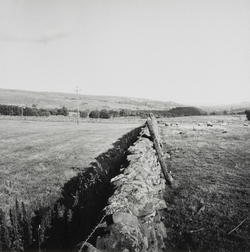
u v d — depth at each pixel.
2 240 4.14
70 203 6.25
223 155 10.83
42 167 10.49
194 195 6.62
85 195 5.97
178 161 10.30
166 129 24.59
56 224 4.75
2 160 11.98
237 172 8.24
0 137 21.34
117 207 3.46
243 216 5.33
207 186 7.17
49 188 7.76
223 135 17.94
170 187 7.43
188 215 5.64
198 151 12.04
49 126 35.72
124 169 5.66
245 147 12.49
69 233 4.21
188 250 4.45
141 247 3.00
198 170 8.81
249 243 4.42
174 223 5.38
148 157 7.07
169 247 4.58
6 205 6.48
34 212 5.86
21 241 4.20
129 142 14.91
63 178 8.83
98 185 6.39
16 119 49.38
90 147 15.85
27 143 17.84
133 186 4.50
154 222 4.86
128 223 3.19
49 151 14.45
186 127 26.83
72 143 17.81
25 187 7.90
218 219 5.32
